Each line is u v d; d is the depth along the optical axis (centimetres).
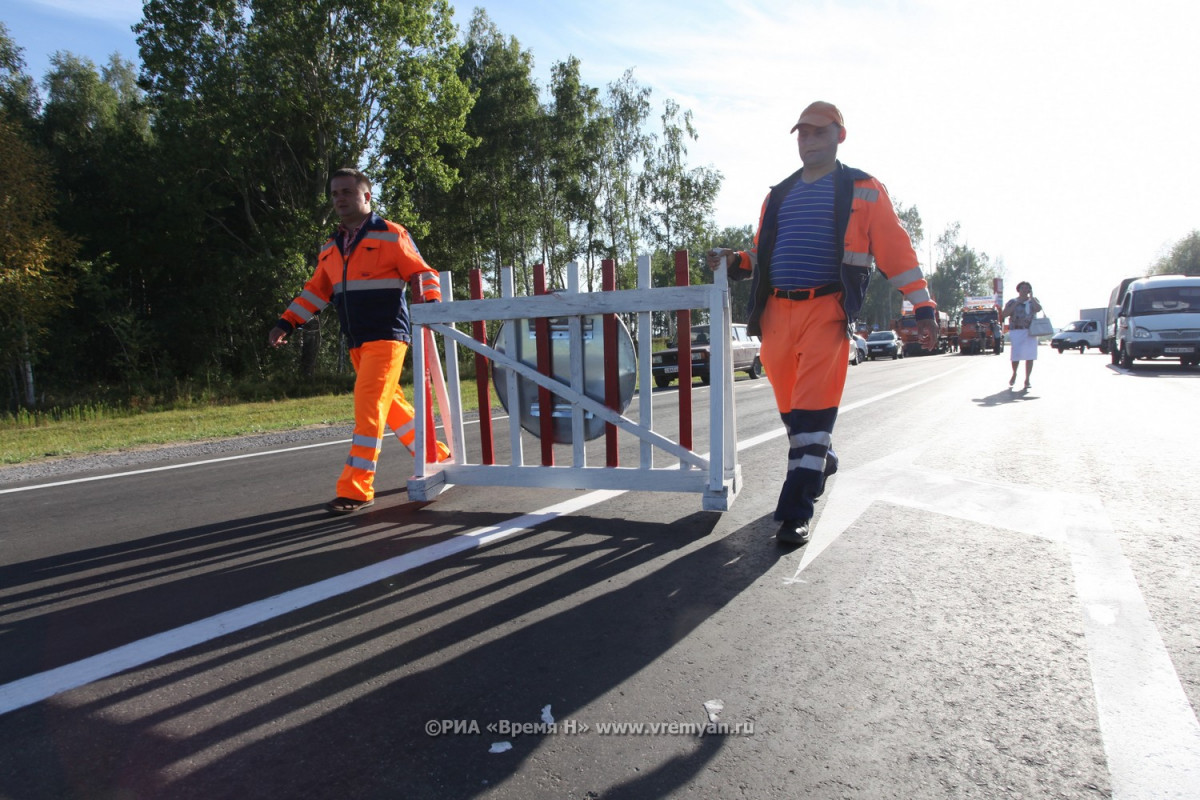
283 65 2102
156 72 2127
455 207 3058
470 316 416
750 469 495
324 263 437
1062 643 218
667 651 220
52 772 167
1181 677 196
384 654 223
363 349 420
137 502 475
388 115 2278
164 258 2355
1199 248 5816
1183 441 559
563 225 3594
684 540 330
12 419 1282
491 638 232
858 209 327
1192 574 270
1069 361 2384
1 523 431
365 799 155
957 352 4691
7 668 221
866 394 1092
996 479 437
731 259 369
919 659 211
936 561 292
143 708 195
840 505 381
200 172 2248
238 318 2361
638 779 159
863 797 151
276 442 806
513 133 3197
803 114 335
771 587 269
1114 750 165
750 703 189
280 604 266
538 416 424
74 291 1945
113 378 2252
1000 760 162
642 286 380
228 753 173
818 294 331
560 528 356
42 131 2477
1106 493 396
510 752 170
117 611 266
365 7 2066
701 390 1436
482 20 3238
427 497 425
